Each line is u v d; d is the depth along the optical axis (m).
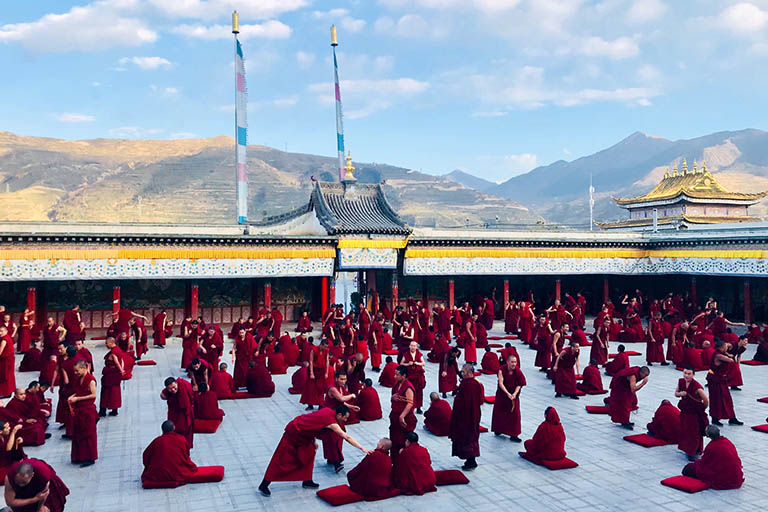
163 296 36.41
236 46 42.91
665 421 15.43
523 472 13.34
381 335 25.78
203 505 11.48
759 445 15.17
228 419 17.81
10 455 11.85
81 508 11.27
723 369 17.09
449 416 16.28
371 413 17.53
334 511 11.23
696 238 39.88
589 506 11.42
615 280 47.81
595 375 21.34
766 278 40.41
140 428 16.62
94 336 34.25
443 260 39.06
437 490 12.28
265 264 34.75
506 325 36.84
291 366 26.61
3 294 32.53
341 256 36.09
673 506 11.40
